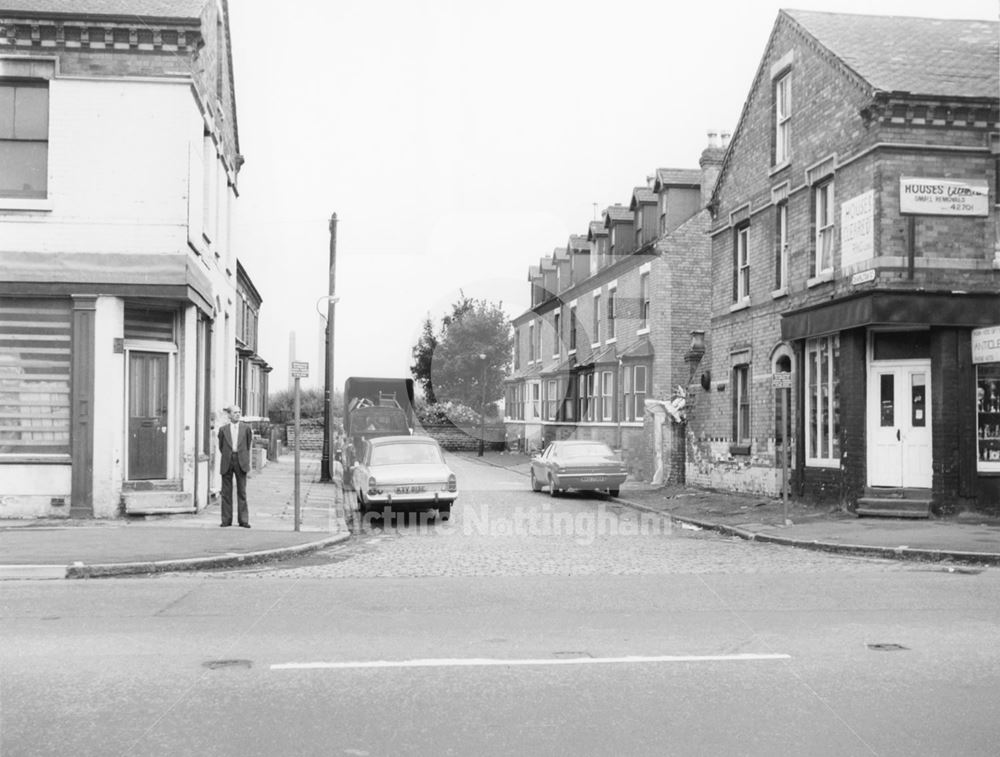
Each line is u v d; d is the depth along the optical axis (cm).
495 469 3189
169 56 1609
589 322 3453
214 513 1761
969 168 1673
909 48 1862
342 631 793
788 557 1323
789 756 498
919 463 1691
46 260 1562
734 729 539
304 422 5097
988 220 1675
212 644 741
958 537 1391
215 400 1997
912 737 527
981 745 514
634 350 3022
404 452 1897
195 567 1176
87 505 1573
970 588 1016
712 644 745
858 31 1956
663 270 2988
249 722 550
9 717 557
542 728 541
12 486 1562
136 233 1589
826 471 1855
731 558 1312
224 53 2109
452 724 548
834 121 1828
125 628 801
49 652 713
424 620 842
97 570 1117
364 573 1166
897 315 1628
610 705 584
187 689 616
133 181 1594
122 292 1576
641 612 882
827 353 1884
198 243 1708
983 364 1647
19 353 1575
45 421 1577
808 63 1938
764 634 781
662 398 2947
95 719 554
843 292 1772
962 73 1738
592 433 3039
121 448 1608
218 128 2017
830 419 1864
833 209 1839
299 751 504
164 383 1695
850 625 816
